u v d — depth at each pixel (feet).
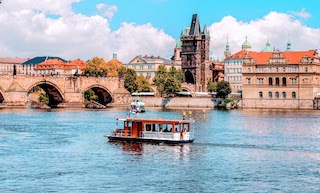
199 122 531.50
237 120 559.79
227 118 591.37
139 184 229.45
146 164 270.87
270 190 222.07
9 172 250.98
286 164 274.36
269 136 398.01
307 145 346.95
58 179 237.66
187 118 590.96
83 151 311.27
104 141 354.13
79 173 249.75
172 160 282.36
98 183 230.89
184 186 226.99
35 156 294.05
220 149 321.52
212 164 272.31
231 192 218.79
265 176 246.06
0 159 284.00
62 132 416.46
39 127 458.09
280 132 428.56
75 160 281.95
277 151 317.42
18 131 422.41
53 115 626.64
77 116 613.93
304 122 531.09
